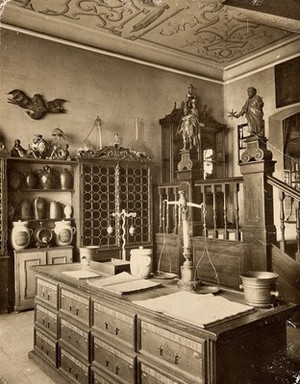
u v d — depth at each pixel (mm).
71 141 6871
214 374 1993
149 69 8062
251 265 4461
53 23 6703
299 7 5504
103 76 7359
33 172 6156
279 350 2375
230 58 8688
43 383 3277
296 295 4039
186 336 2129
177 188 7086
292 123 8289
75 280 3244
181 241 6336
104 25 6953
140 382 2449
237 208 4887
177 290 2904
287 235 7645
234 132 8852
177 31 7270
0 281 5562
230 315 2217
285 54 7848
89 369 2916
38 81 6535
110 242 6754
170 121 7785
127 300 2605
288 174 8109
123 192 6930
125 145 7605
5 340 4402
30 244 6078
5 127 6164
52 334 3504
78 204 6414
